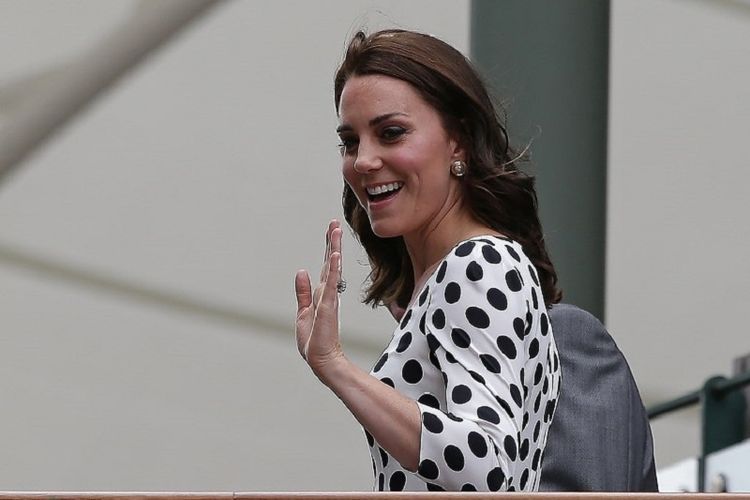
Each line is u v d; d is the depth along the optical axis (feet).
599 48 64.39
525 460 31.04
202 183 144.05
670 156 135.64
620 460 43.19
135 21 118.42
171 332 149.79
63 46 127.03
